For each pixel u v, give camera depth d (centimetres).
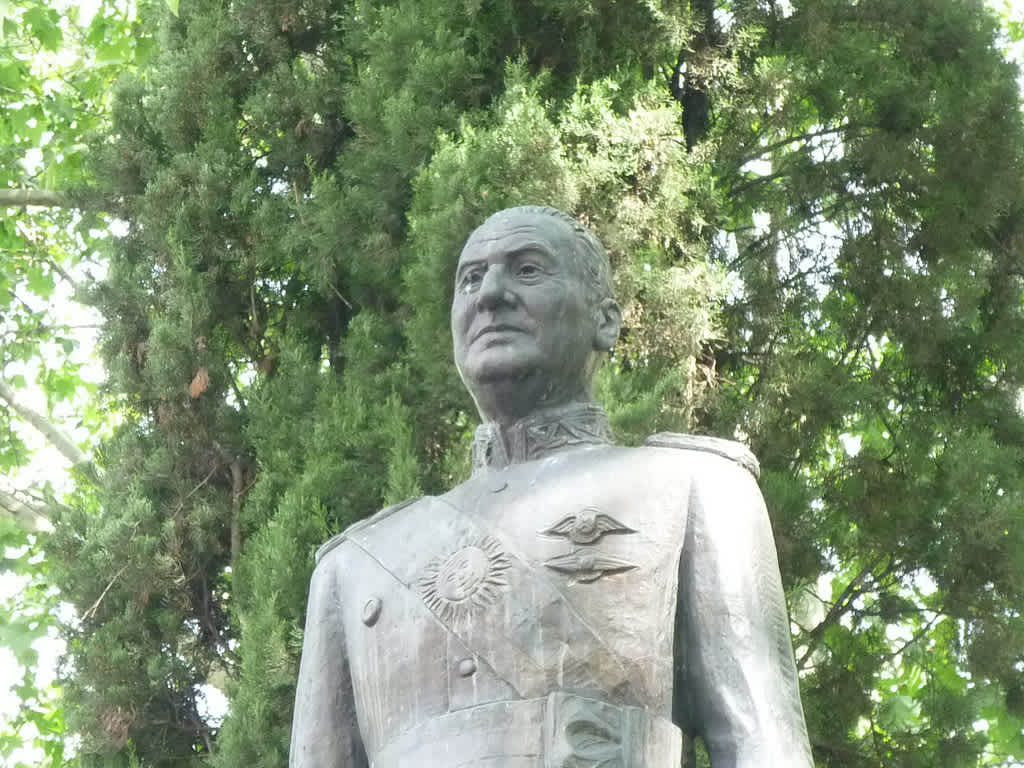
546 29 965
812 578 881
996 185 1001
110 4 1376
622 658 436
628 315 873
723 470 473
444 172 848
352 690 470
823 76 1018
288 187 1007
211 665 888
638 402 798
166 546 902
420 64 927
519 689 432
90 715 866
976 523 909
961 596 914
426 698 439
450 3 959
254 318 970
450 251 832
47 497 956
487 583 445
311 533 811
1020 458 963
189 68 1021
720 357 970
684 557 457
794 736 436
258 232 970
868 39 1023
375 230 928
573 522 453
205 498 920
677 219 906
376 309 941
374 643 454
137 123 1043
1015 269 1027
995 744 1141
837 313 989
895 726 926
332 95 1009
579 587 443
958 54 1025
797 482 883
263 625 779
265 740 764
